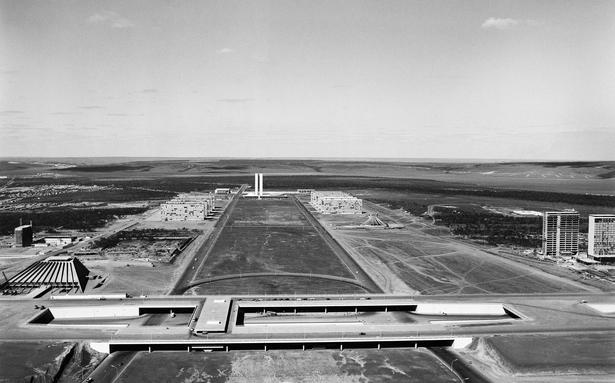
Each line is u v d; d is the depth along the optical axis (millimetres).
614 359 168750
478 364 170500
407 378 159875
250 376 160125
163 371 163500
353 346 183750
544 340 183125
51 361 163250
